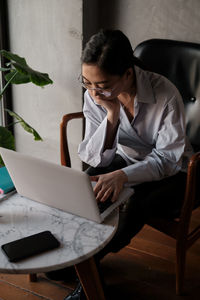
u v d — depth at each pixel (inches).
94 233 36.3
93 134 55.1
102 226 37.5
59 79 78.0
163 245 65.6
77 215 39.4
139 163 48.9
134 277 58.0
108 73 42.1
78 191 36.3
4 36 79.9
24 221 38.2
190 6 66.9
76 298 49.3
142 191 49.3
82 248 34.0
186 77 58.5
